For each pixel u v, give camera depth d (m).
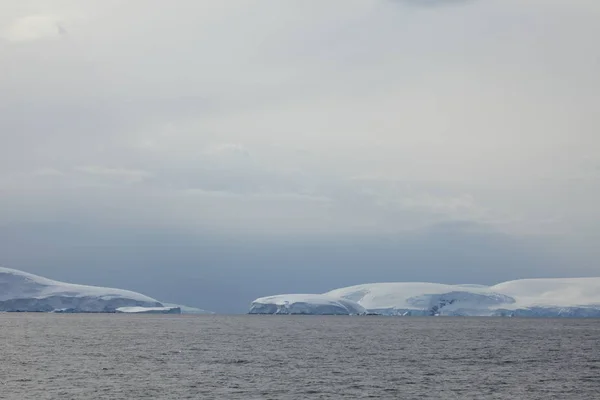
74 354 164.25
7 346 190.25
